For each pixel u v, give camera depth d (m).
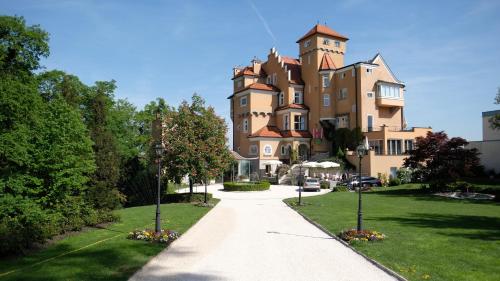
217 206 26.38
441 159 32.69
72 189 16.80
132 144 39.03
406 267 9.85
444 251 11.54
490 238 13.53
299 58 64.19
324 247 12.87
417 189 36.16
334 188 40.16
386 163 49.19
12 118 14.18
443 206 24.73
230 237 14.71
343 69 57.03
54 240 13.51
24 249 11.71
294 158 55.72
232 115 67.25
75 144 15.79
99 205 17.84
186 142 27.89
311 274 9.66
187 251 12.25
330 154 57.78
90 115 19.83
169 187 39.91
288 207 25.61
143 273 9.64
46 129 15.09
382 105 55.28
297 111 59.44
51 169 14.84
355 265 10.50
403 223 17.22
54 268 9.65
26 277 8.84
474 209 22.97
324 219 18.86
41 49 26.72
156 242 13.23
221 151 29.69
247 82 65.19
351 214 20.72
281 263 10.76
